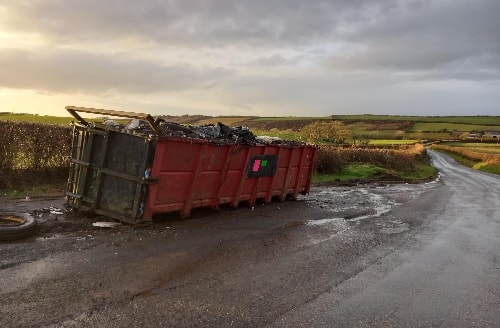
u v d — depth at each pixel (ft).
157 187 29.04
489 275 25.50
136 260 22.44
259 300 18.84
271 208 42.32
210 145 33.09
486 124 420.36
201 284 20.12
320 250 28.09
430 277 24.27
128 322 15.69
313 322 17.08
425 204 55.77
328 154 86.79
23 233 23.91
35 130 40.47
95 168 29.30
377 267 25.39
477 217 47.37
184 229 29.84
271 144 41.39
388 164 113.70
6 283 17.85
